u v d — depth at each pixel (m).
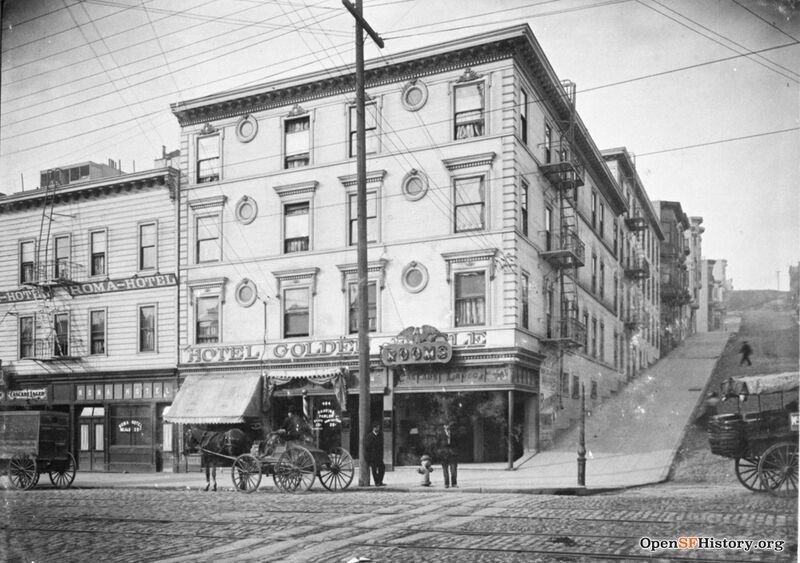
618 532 12.07
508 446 25.19
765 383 16.05
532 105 28.92
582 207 34.12
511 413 25.64
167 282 32.88
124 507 17.59
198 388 30.84
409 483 21.56
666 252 47.94
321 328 29.53
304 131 30.88
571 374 31.27
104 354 34.16
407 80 28.58
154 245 33.62
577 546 11.14
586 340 33.44
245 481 20.73
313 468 20.05
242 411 29.27
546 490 18.41
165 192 33.47
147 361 33.03
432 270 27.56
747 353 22.06
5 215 37.03
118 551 12.11
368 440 21.25
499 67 27.05
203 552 11.69
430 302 27.48
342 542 11.94
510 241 26.41
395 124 28.73
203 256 32.38
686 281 47.97
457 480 21.92
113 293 34.31
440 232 27.58
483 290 26.81
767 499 15.10
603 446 26.36
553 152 31.12
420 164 28.14
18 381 36.00
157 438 32.38
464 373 26.69
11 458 24.59
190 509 16.66
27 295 36.16
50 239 36.00
